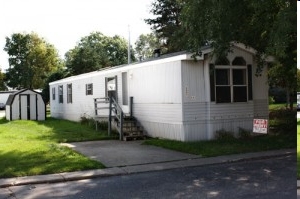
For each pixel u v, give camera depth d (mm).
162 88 15086
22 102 26469
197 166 10148
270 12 11953
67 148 12766
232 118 14680
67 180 8805
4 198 7406
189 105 14055
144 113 16500
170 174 9188
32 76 52438
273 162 10500
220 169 9695
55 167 9703
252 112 15125
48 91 37250
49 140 14977
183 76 13953
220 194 7223
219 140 13992
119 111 16266
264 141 13656
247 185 7879
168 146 13109
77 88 24375
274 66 15625
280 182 8047
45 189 8039
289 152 11711
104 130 18484
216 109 14375
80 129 19188
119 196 7273
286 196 6930
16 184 8422
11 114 26219
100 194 7469
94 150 12672
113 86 19141
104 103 19781
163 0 35719
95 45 64562
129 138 15531
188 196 7145
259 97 15781
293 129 16188
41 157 10961
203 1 10789
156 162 10555
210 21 10828
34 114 26688
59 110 28750
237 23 11945
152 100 15812
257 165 10117
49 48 53906
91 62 40406
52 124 22562
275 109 24797
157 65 15344
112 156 11477
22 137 15891
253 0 10930
